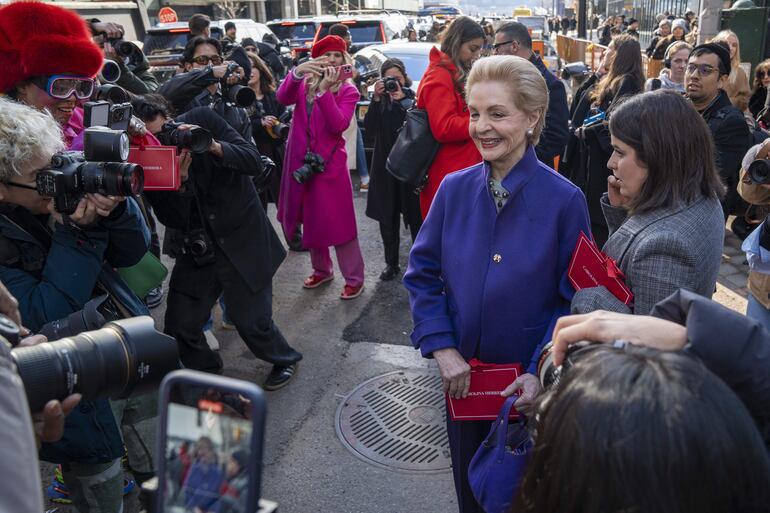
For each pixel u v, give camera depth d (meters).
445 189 2.04
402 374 3.75
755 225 3.54
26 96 2.25
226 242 3.15
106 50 4.62
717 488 0.71
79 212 1.80
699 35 9.16
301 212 4.69
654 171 1.79
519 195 1.89
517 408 1.73
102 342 1.36
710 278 1.81
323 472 2.97
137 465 2.25
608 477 0.71
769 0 9.25
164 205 3.00
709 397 0.74
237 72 3.49
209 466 0.74
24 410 0.82
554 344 1.17
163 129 2.68
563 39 21.31
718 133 3.63
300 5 37.34
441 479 2.91
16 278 1.87
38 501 0.78
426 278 2.07
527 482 0.85
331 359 3.93
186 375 0.75
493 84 1.82
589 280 1.79
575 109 5.72
